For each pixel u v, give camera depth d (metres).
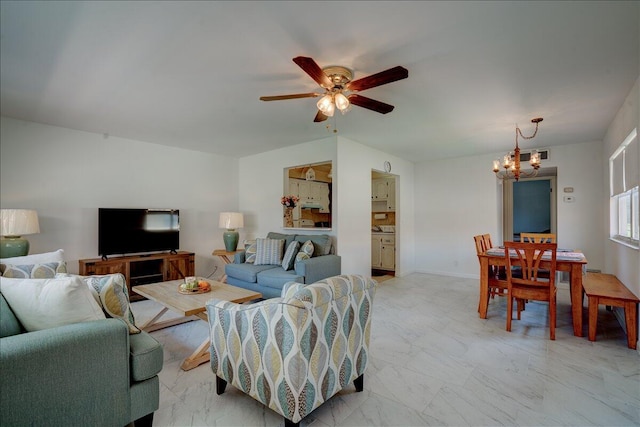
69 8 1.72
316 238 4.28
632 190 3.13
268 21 1.84
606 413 1.84
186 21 1.84
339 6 1.70
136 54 2.22
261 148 5.22
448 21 1.83
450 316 3.61
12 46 2.12
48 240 3.94
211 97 2.99
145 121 3.76
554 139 4.56
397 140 4.62
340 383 1.83
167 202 5.04
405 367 2.40
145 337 1.77
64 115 3.54
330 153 4.49
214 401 1.96
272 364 1.63
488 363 2.46
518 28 1.90
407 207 6.23
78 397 1.40
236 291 2.93
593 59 2.27
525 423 1.75
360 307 1.95
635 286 2.92
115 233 4.28
